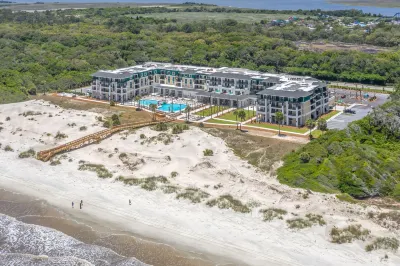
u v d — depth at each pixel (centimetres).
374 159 12812
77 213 11444
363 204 10931
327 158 13062
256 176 13088
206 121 19188
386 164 12650
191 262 9244
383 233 9550
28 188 12988
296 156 13800
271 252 9388
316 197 11262
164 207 11444
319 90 19800
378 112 15212
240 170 13500
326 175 12306
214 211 11069
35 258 9525
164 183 12662
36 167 14375
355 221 10031
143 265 9150
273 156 14512
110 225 10812
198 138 16062
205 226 10488
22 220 11238
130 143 16112
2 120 19350
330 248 9312
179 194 11938
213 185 12375
